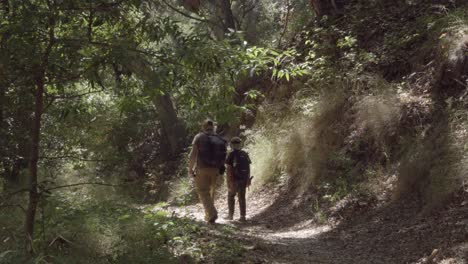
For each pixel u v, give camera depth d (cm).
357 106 1173
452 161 860
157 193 1784
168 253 627
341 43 1403
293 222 1079
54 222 614
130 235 640
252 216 1202
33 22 505
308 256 744
